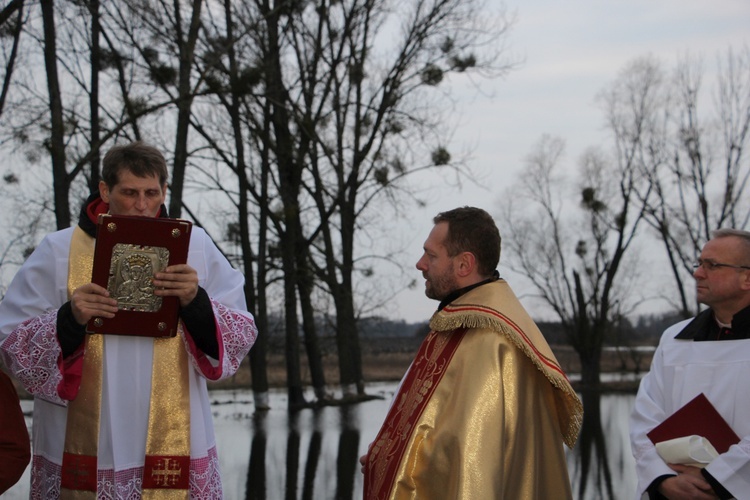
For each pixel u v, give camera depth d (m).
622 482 10.73
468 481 3.23
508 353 3.47
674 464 3.85
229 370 3.54
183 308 3.42
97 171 16.92
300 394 21.27
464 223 3.73
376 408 20.91
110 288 3.32
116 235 3.28
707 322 4.24
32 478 3.61
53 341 3.28
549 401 3.67
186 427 3.54
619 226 34.66
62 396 3.37
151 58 17.45
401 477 3.42
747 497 3.63
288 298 21.59
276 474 11.03
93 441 3.42
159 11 17.12
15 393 3.57
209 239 3.83
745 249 4.02
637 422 4.21
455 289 3.74
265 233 21.28
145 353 3.53
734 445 3.72
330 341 26.69
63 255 3.57
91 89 17.12
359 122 23.34
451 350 3.59
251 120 20.56
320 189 22.95
